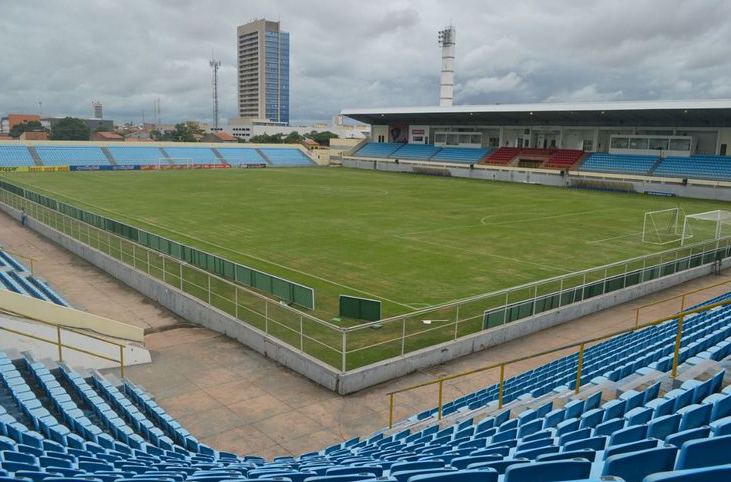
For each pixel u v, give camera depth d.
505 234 38.38
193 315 22.02
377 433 12.94
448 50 117.69
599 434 7.53
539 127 86.88
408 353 17.28
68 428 11.48
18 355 14.41
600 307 23.42
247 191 62.06
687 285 27.75
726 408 6.86
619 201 58.94
